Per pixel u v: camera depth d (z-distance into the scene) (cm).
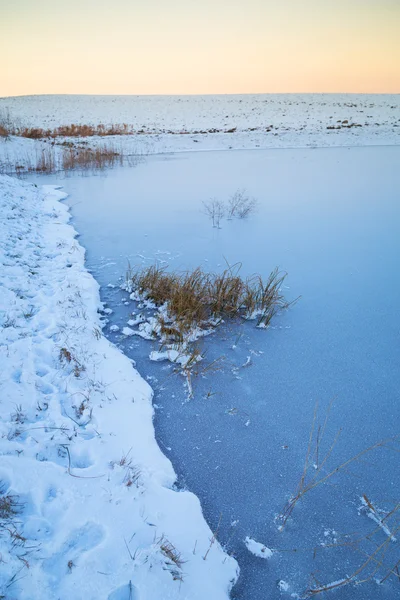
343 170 1447
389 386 379
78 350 406
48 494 246
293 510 266
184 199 1066
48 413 314
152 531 232
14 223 772
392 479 288
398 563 236
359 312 508
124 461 278
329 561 237
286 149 2061
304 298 543
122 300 545
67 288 541
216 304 499
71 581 197
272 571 231
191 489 278
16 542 209
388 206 977
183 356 418
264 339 457
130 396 353
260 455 307
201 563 223
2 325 429
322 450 311
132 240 769
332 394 370
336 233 791
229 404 358
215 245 735
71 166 1525
